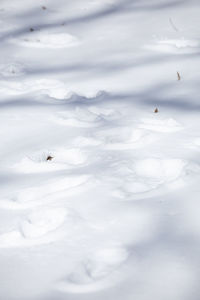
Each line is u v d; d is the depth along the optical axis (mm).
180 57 8242
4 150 6266
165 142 6160
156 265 4875
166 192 5445
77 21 10953
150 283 4773
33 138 6438
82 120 6730
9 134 6527
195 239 5031
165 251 4965
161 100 7109
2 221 5332
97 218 5254
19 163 6031
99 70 8031
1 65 8344
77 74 7941
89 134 6434
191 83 7477
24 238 5156
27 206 5457
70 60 8445
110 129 6480
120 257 4949
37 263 4965
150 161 5816
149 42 9172
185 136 6250
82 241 5078
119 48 8945
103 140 6305
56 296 4750
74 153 6129
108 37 9703
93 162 5938
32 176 5844
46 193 5602
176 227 5129
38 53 8961
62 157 6125
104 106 7047
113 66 8125
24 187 5699
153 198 5398
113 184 5582
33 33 10211
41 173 5875
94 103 7137
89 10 11734
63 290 4781
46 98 7281
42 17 11422
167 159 5805
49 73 8016
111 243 5047
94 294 4738
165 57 8289
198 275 4797
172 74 7754
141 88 7453
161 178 5672
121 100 7176
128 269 4867
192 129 6383
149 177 5695
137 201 5383
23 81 7773
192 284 4750
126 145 6164
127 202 5379
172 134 6312
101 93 7348
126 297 4707
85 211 5328
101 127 6570
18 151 6238
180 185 5500
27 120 6777
